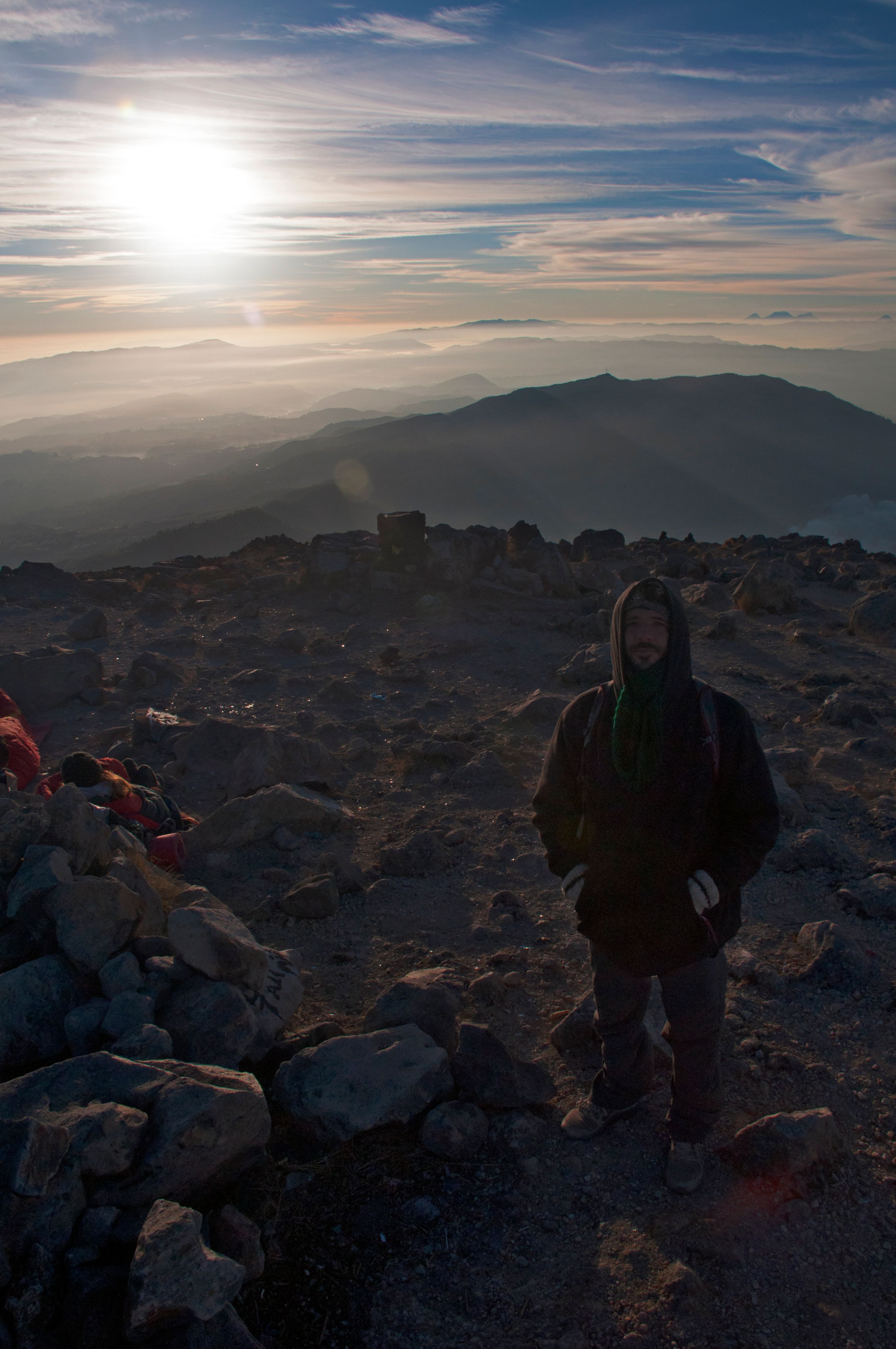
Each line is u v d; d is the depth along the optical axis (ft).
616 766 8.02
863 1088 10.53
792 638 34.19
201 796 21.12
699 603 41.55
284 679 30.35
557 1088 10.71
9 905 11.30
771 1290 7.93
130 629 37.88
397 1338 7.63
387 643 34.76
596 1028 9.82
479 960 13.60
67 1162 7.66
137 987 10.52
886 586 45.70
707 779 7.84
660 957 8.42
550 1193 9.16
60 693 28.30
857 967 12.62
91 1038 9.97
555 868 8.97
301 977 13.15
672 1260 8.27
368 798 20.67
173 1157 7.98
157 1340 6.89
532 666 31.09
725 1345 7.42
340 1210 8.89
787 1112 10.07
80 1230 7.55
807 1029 11.62
